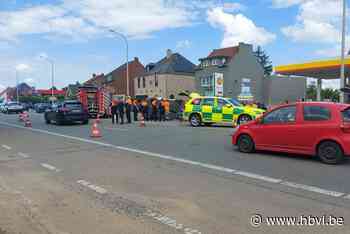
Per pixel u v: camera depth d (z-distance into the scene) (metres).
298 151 8.56
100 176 7.09
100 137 14.09
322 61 23.56
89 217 4.75
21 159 9.29
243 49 50.75
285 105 8.97
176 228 4.31
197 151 10.02
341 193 5.67
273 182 6.41
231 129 16.88
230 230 4.23
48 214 4.90
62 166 8.21
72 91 84.56
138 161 8.66
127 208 5.07
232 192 5.79
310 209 4.92
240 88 49.94
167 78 56.19
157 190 5.98
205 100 19.23
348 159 8.49
